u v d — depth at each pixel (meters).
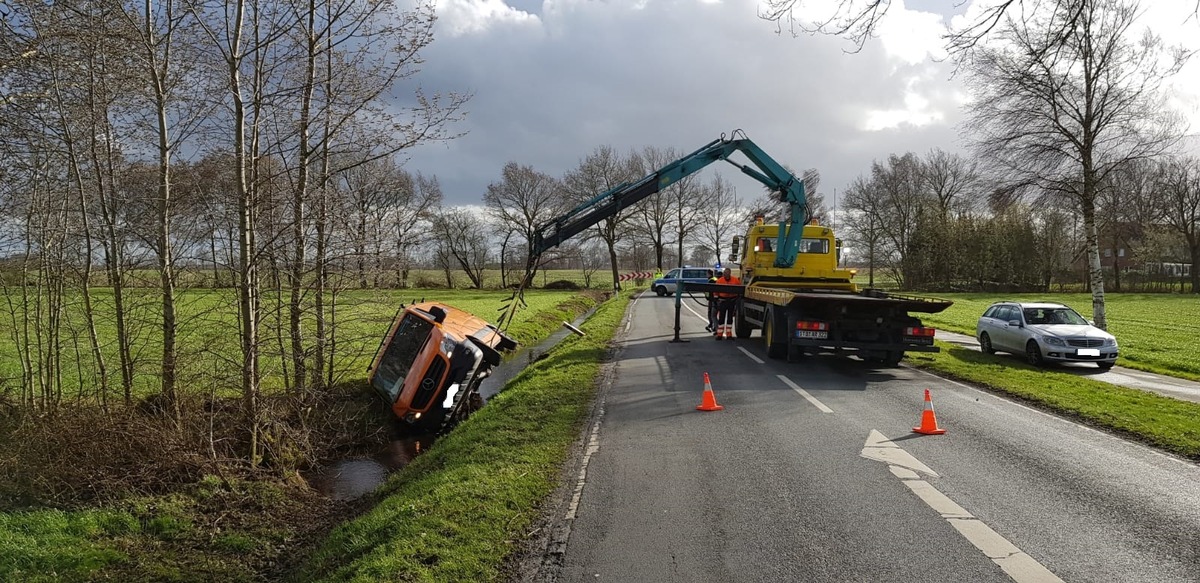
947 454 6.93
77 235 7.40
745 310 18.83
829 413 9.05
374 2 7.52
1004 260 55.47
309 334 8.95
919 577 4.12
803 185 16.56
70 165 7.34
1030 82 16.47
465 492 5.82
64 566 5.09
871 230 64.31
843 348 13.18
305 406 8.38
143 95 7.45
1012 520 5.05
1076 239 48.47
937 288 60.03
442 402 10.19
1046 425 8.34
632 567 4.37
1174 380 13.58
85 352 7.98
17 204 7.36
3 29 6.37
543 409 9.40
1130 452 7.02
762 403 9.80
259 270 7.64
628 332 22.41
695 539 4.80
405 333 11.65
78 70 6.97
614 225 55.28
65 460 6.53
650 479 6.21
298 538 6.12
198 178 7.68
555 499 5.75
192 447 7.05
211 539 5.89
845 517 5.15
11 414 7.54
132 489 6.43
